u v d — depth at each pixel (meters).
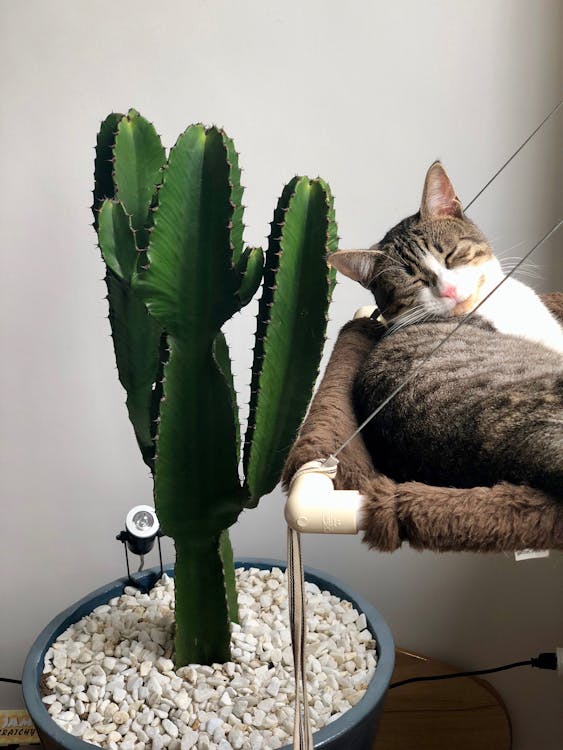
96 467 1.56
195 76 1.42
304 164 1.44
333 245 1.16
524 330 1.18
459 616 1.57
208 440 1.01
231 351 1.53
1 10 1.39
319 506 0.75
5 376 1.51
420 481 0.88
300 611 0.78
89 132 1.43
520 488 0.76
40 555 1.60
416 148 1.41
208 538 1.08
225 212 0.92
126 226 1.04
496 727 1.38
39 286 1.48
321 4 1.38
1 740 1.47
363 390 1.01
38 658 1.15
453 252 1.21
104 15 1.39
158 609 1.28
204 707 1.07
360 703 1.02
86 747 0.97
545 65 1.34
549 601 1.51
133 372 1.17
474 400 0.89
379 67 1.39
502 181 1.40
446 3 1.35
